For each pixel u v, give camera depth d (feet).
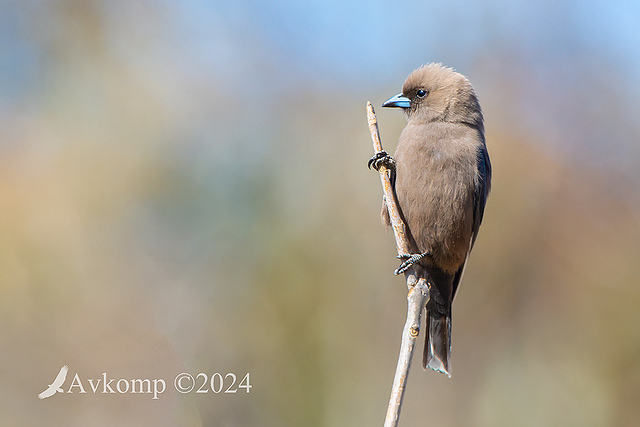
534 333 46.14
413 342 21.49
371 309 44.47
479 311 46.39
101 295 40.88
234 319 42.75
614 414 44.37
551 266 46.65
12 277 39.55
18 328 37.45
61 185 45.50
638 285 45.75
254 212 46.78
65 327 38.63
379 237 45.60
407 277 23.91
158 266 44.19
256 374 41.37
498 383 45.11
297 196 47.60
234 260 44.88
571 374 45.11
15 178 45.34
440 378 44.55
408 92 32.40
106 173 46.98
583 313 46.09
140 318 40.83
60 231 43.09
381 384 42.93
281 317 43.19
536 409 44.78
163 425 36.19
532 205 47.26
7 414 33.58
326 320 43.47
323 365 42.52
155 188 47.19
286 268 44.52
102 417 34.94
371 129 28.81
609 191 47.83
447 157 29.68
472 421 44.11
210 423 38.22
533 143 48.65
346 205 46.83
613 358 45.19
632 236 46.65
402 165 29.96
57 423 34.42
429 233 29.81
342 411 41.88
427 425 43.32
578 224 46.96
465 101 31.63
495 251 46.70
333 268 44.88
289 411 40.96
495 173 47.52
